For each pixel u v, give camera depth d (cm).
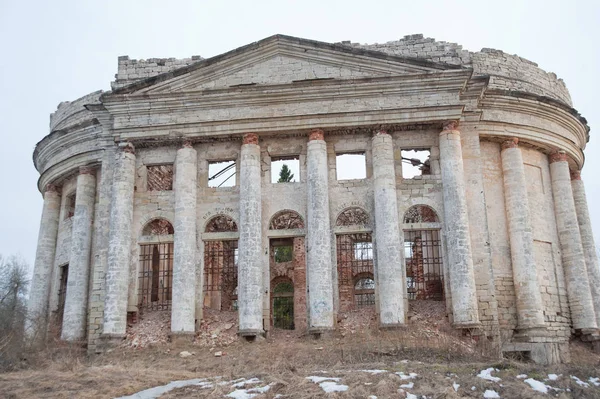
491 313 2717
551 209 3225
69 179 3503
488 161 3097
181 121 2967
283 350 2397
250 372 1966
